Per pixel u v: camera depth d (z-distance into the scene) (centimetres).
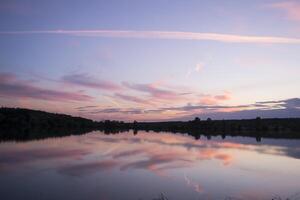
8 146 6141
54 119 19138
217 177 2884
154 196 2183
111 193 2267
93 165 3600
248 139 9425
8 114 16138
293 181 2727
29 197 2164
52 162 3862
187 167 3466
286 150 5638
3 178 2819
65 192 2300
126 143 7262
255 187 2484
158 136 11175
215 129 19300
